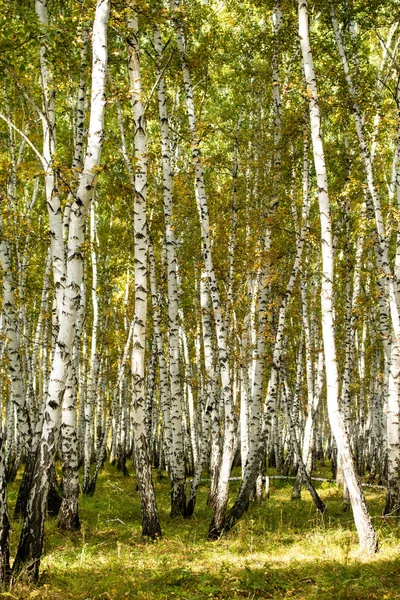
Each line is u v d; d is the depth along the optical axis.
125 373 25.22
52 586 6.40
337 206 17.75
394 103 12.57
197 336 21.86
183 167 20.83
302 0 10.05
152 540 9.75
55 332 10.85
